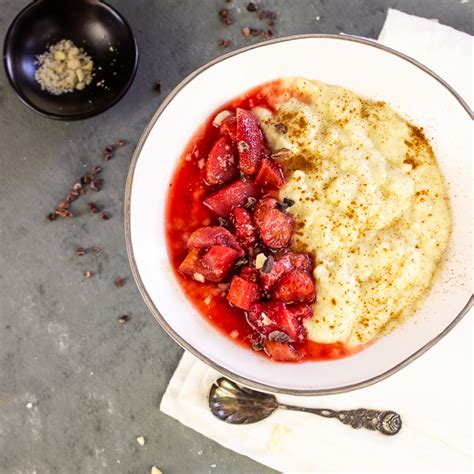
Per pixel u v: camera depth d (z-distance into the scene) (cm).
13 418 59
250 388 54
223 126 54
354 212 53
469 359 56
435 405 56
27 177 60
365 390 56
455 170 53
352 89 55
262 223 52
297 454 56
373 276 53
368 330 52
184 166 55
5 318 59
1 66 60
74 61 61
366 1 60
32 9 60
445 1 60
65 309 59
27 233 60
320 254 53
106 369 59
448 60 58
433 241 53
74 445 58
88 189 60
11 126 60
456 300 52
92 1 60
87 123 60
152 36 60
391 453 56
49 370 59
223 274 53
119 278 59
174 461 58
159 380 58
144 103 60
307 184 54
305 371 52
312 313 52
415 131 54
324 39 53
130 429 58
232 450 58
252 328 53
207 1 61
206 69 53
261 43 53
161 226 55
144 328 59
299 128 54
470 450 56
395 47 58
